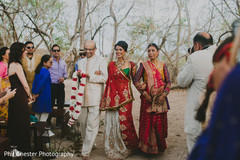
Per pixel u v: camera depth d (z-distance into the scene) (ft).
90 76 12.42
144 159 12.44
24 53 11.26
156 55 12.85
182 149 13.70
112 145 12.66
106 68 12.89
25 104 11.01
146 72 12.55
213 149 2.36
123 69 12.58
